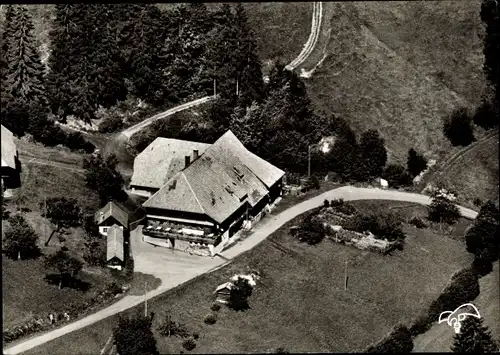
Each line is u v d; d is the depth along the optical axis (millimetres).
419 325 153625
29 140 185375
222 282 158250
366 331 151625
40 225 165000
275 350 144250
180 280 158000
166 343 143375
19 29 189375
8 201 168500
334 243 173500
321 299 157750
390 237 175875
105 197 175250
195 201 167000
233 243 170875
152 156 182500
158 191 168875
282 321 151375
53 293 152000
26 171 175750
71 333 144500
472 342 147000
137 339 139250
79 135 188500
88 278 157000
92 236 167125
